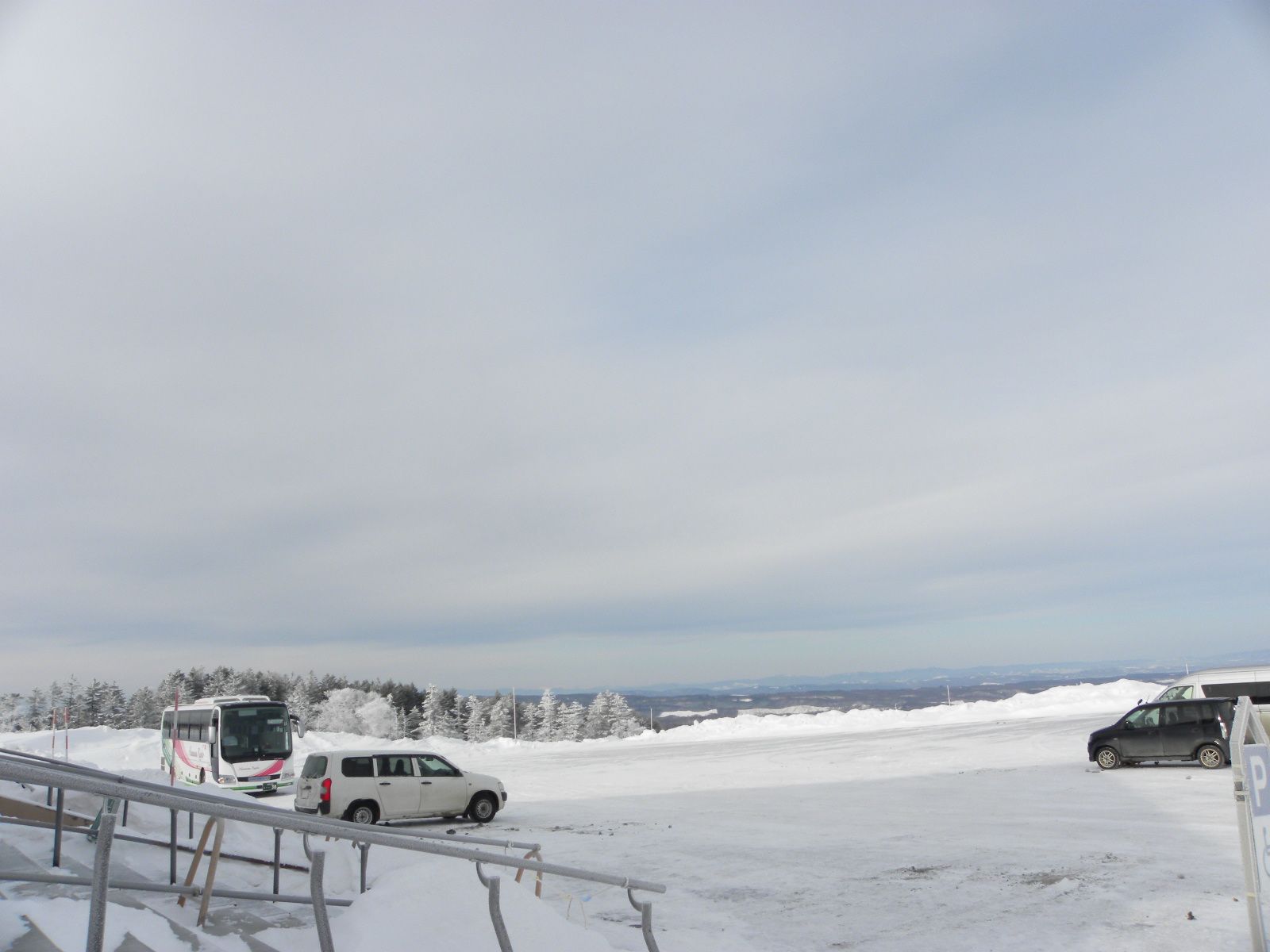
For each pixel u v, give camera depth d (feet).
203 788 55.42
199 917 23.71
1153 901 33.65
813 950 30.14
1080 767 87.76
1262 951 24.50
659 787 91.86
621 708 347.36
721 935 32.32
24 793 41.04
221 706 100.78
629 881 23.81
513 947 19.48
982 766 94.58
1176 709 82.17
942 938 30.81
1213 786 67.31
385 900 19.69
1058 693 202.28
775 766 109.19
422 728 336.90
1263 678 90.84
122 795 13.20
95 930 12.75
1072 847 45.96
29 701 338.34
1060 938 29.71
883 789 79.00
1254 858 24.82
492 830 63.41
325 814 63.05
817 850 49.60
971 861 44.16
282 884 31.73
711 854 49.85
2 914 19.06
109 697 362.74
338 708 288.92
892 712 204.03
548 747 188.34
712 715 493.77
